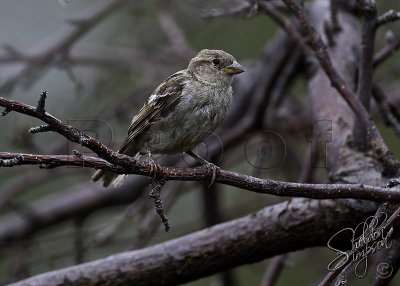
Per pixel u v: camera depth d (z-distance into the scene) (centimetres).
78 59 1439
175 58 1452
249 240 729
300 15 751
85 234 1138
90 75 1510
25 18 1661
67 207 1266
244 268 1414
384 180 684
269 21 1585
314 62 963
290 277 1382
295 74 1310
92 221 1609
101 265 751
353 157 743
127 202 1295
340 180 723
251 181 572
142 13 1417
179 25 1504
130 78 1523
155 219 1045
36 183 1249
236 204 1278
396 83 1486
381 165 717
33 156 507
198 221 1248
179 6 1459
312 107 904
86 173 1280
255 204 1259
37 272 1192
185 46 1356
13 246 1146
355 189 571
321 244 714
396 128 873
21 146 1101
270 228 723
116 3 1280
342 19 1035
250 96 1342
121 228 1188
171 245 755
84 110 1414
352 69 922
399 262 665
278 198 1194
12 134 1102
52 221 1262
